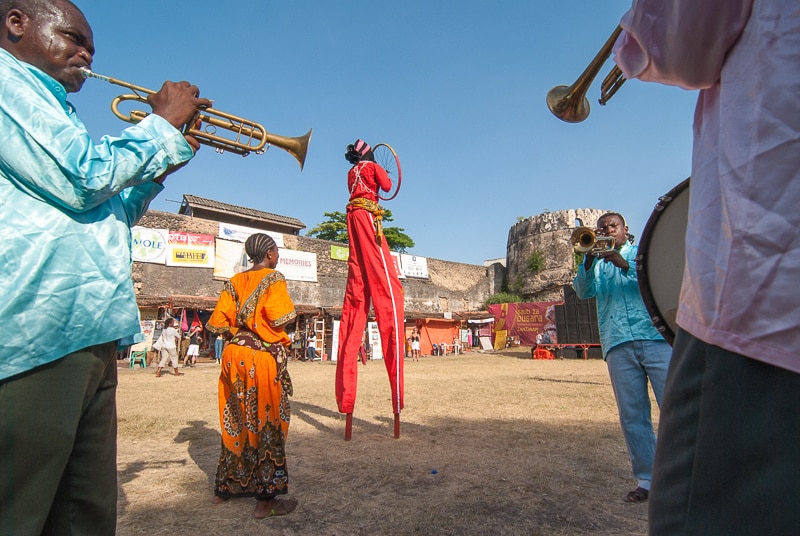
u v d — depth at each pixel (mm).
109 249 1537
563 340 24484
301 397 8562
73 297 1398
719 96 1070
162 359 13695
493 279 42938
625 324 3283
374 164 5512
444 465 3883
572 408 6809
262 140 2744
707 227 1045
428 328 32156
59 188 1336
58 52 1562
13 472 1282
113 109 2174
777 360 827
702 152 1129
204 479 3635
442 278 38594
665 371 3092
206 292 23453
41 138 1314
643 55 1180
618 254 3293
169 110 1736
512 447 4473
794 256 830
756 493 832
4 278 1267
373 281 5172
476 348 35562
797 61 873
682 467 1010
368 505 3029
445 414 6395
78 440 1561
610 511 2918
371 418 6184
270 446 2953
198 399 8281
